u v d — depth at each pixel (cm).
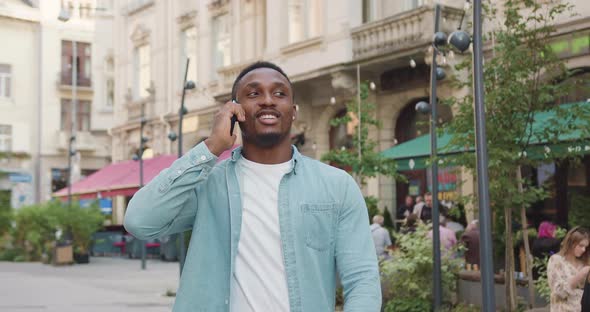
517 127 802
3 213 2445
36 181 3659
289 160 243
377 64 1553
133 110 2781
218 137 229
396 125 1670
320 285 229
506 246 822
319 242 231
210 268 232
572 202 1107
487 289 526
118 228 2625
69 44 3803
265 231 230
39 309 1088
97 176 2570
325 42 1716
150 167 2302
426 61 1404
